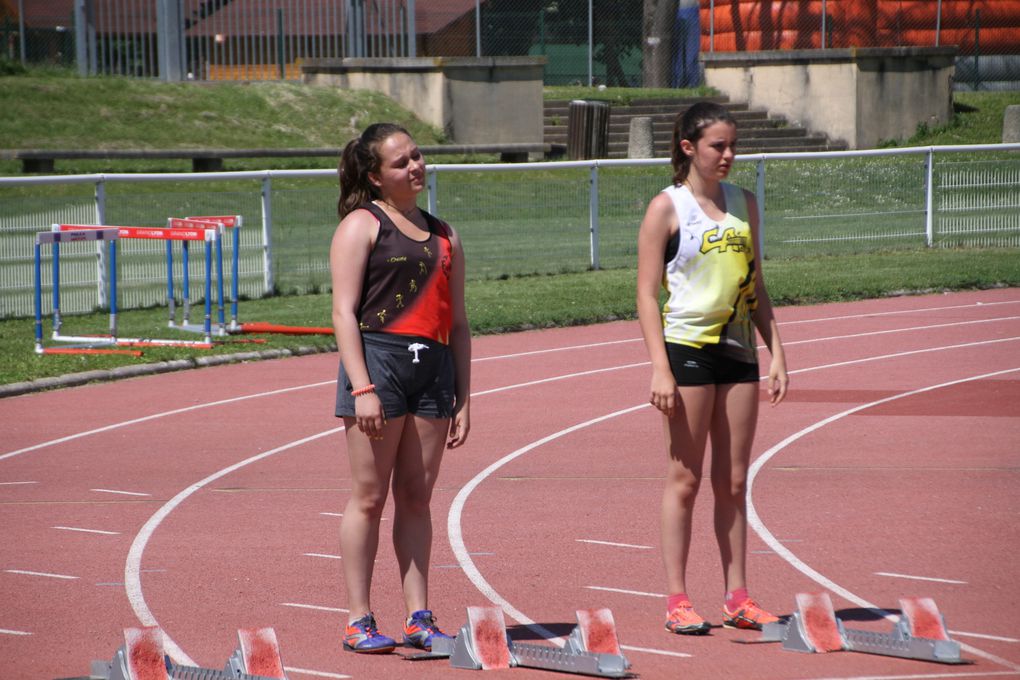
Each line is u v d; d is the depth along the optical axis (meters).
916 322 46.72
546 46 106.06
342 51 90.75
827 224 65.12
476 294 52.19
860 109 91.88
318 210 54.66
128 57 86.19
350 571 15.38
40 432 29.45
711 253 15.31
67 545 20.27
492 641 14.75
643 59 106.44
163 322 46.16
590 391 34.38
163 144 75.94
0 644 15.66
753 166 66.00
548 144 83.75
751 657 14.76
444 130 85.31
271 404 32.84
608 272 60.09
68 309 48.38
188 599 17.45
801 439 28.00
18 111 75.06
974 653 14.76
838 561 18.92
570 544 20.09
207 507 22.70
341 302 14.87
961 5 102.38
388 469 15.27
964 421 29.61
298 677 14.33
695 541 20.22
